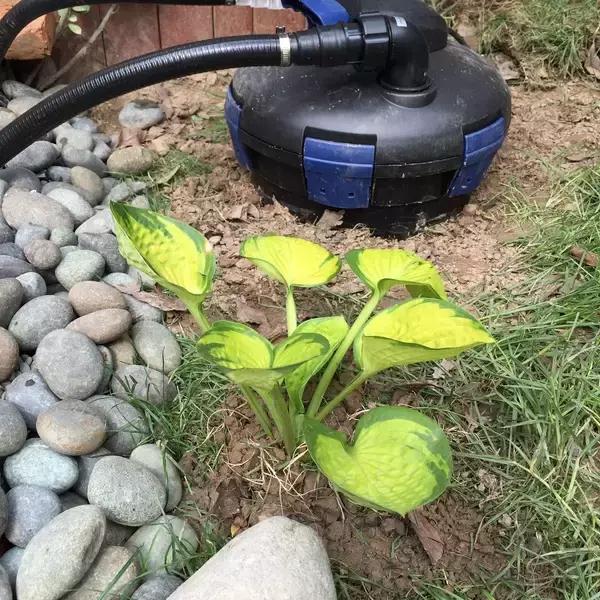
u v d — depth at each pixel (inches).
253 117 59.6
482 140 58.7
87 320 48.6
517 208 67.0
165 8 84.2
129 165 69.2
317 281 45.3
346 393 43.2
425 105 56.6
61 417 41.9
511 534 42.5
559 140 76.7
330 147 56.2
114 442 44.8
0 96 76.1
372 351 37.0
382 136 55.7
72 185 64.9
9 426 41.5
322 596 34.2
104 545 38.8
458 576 41.0
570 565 40.9
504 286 58.6
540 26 90.7
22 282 51.5
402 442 36.4
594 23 90.4
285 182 61.7
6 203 59.1
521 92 86.4
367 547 41.6
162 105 80.7
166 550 40.2
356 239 61.9
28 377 45.7
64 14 77.3
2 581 36.1
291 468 43.8
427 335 38.0
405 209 61.5
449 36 72.2
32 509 39.4
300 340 37.6
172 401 48.8
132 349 50.2
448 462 35.9
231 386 48.7
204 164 72.2
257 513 42.6
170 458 44.9
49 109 53.1
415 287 44.4
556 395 47.9
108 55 86.0
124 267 57.7
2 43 61.2
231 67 53.2
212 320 55.0
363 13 55.4
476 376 50.6
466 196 65.4
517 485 44.4
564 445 45.9
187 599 33.0
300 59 53.2
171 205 66.2
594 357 51.6
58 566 35.7
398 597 40.0
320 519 42.3
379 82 57.4
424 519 42.8
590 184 69.0
